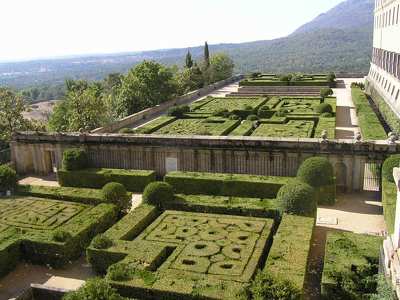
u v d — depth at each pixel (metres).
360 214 26.66
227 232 22.52
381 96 56.94
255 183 28.80
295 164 31.48
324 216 26.50
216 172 33.75
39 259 22.36
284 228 21.89
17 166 39.25
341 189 30.56
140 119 54.50
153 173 32.69
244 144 32.34
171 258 19.98
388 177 26.39
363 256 18.77
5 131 46.22
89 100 51.28
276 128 41.31
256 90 76.81
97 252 20.80
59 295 18.39
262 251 20.53
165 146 34.56
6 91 46.94
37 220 24.97
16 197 29.05
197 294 16.70
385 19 58.50
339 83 83.88
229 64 99.31
